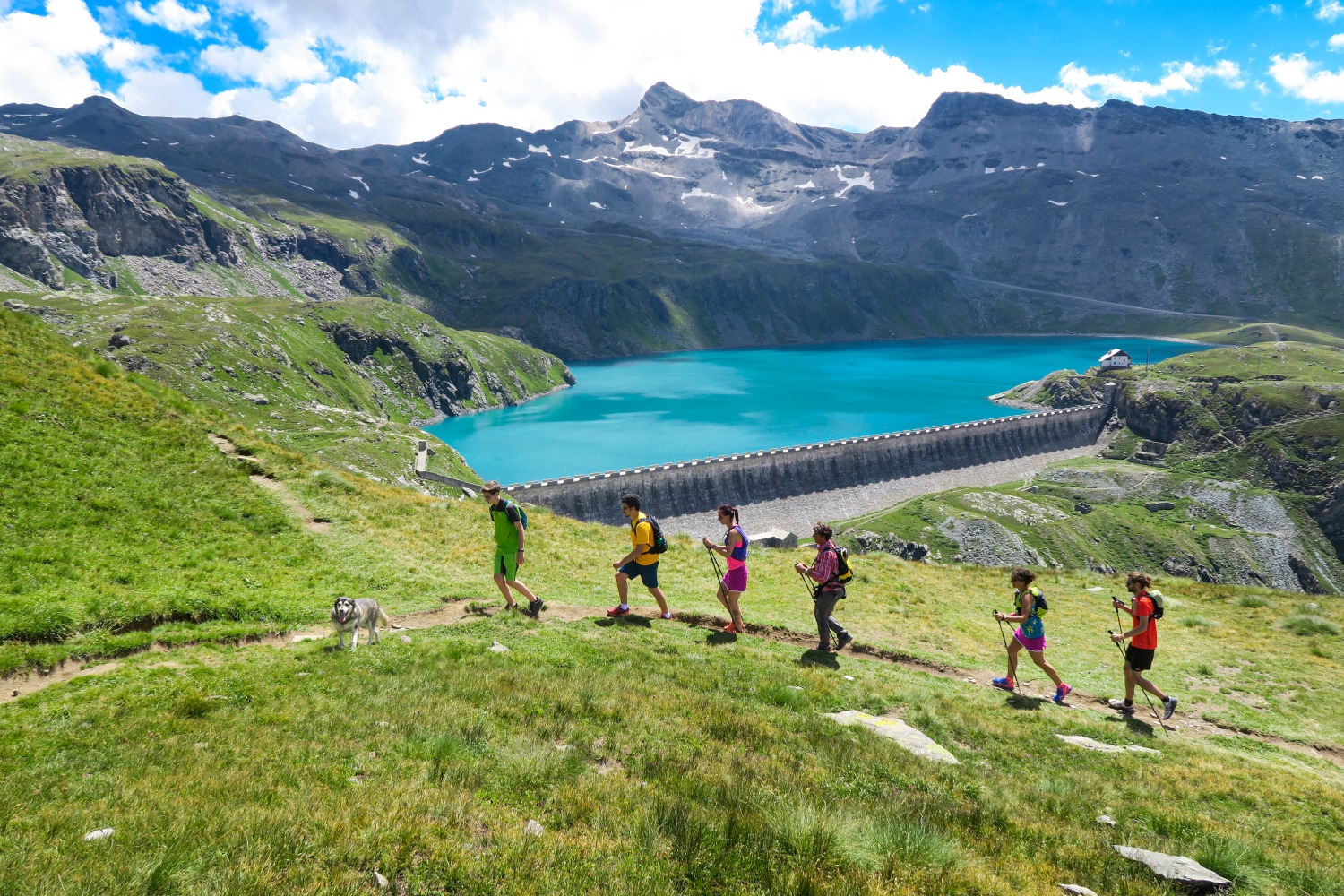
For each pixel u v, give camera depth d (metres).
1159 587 38.09
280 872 7.48
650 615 23.36
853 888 7.82
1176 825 11.96
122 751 11.06
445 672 15.77
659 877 7.93
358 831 8.41
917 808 10.73
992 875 8.84
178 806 8.97
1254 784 14.74
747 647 20.78
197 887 7.08
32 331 35.00
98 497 24.41
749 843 8.88
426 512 34.88
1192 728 19.56
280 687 14.38
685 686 16.48
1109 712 19.83
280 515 28.42
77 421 28.72
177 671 15.25
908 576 36.75
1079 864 9.83
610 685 15.54
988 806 11.59
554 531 36.34
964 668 22.36
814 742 13.62
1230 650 27.27
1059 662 24.59
